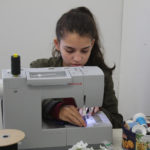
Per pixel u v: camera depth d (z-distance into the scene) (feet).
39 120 3.60
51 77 3.53
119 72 8.63
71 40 4.02
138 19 8.00
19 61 3.47
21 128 3.59
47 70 3.75
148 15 7.79
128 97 8.64
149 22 7.80
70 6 8.02
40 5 7.89
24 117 3.57
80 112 3.95
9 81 3.43
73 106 3.91
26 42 8.09
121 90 8.70
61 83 3.51
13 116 3.54
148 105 8.26
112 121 4.48
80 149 3.25
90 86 3.67
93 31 4.27
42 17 7.98
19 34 8.01
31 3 7.85
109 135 3.76
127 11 8.11
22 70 3.72
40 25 8.03
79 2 8.04
